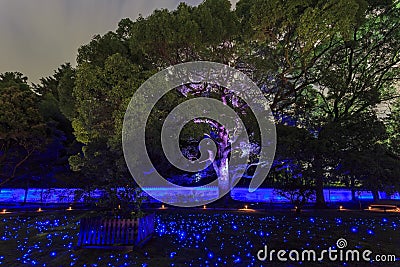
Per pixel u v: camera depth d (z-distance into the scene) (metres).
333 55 19.03
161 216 13.36
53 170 21.11
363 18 17.11
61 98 16.91
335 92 17.67
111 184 8.01
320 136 14.30
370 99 16.95
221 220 12.29
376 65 19.47
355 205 17.20
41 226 11.41
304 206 16.89
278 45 17.16
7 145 18.92
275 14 14.61
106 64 12.66
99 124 13.25
